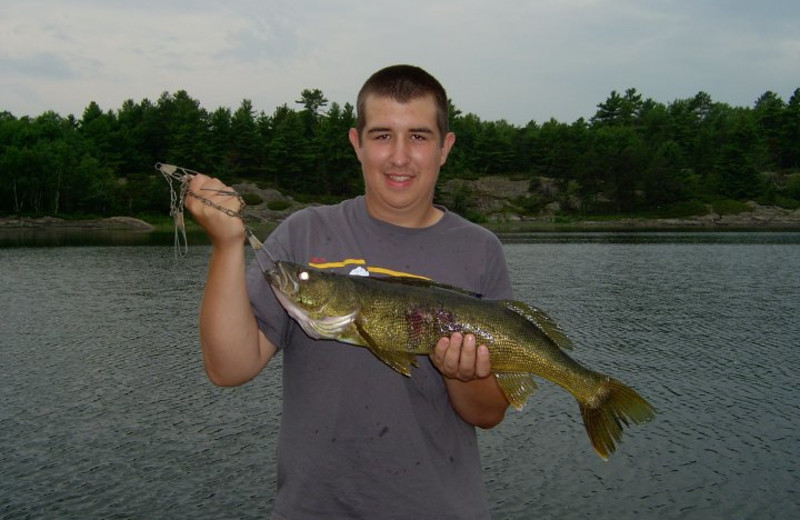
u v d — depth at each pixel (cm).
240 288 339
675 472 1285
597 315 2897
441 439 380
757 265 4988
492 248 429
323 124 13750
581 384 428
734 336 2469
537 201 13450
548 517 1120
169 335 2412
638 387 1819
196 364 2014
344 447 366
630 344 2333
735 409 1641
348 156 13000
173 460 1316
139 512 1112
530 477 1260
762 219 12600
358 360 379
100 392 1739
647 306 3141
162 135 13612
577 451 1373
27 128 12219
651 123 16862
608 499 1180
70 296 3319
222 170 12312
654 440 1438
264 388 1767
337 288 374
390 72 397
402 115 387
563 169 13888
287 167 12862
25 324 2598
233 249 334
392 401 372
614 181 13450
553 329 429
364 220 412
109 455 1338
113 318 2731
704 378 1908
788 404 1675
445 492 367
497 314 408
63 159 11006
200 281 3909
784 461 1333
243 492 1187
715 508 1150
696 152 15162
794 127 15475
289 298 367
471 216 12606
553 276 4275
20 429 1472
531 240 7831
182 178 329
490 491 1206
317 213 426
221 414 1573
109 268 4538
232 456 1337
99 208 11412
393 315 387
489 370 359
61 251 5816
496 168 15062
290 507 362
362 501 361
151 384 1811
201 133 12181
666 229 10856
